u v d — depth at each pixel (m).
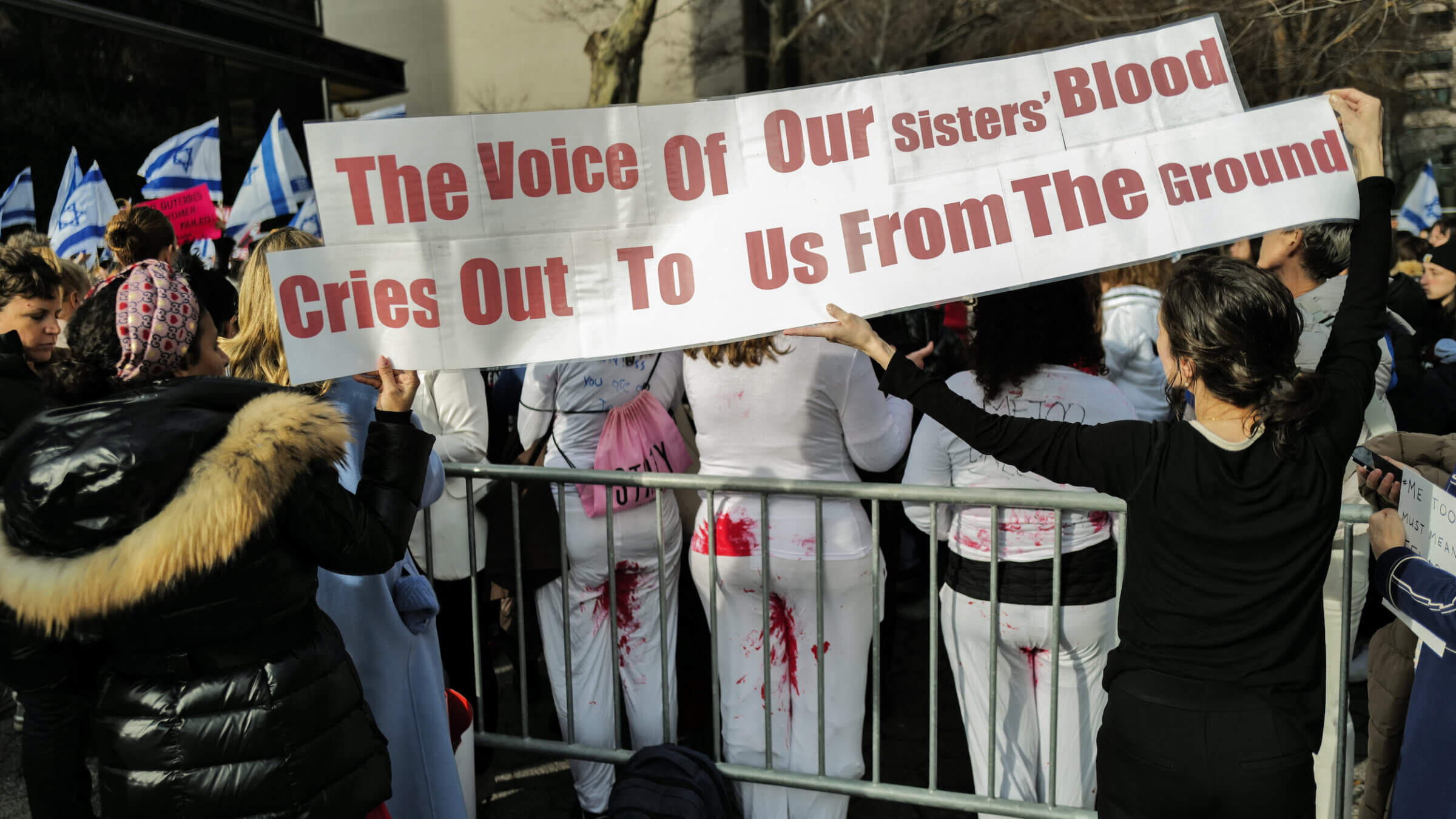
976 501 2.58
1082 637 2.64
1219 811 1.80
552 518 3.10
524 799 3.51
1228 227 2.22
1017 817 2.69
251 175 6.97
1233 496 1.80
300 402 1.76
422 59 24.69
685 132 2.32
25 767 1.82
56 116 8.60
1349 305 2.00
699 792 2.71
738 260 2.32
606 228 2.33
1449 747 2.05
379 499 1.97
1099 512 2.60
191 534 1.60
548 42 24.06
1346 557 2.44
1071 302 2.58
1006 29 15.56
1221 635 1.80
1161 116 2.26
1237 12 10.16
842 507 2.79
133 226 3.22
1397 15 10.00
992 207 2.28
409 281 2.29
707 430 2.86
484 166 2.30
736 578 2.85
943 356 5.20
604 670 3.16
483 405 3.09
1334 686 2.74
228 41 10.36
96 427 1.64
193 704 1.73
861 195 2.29
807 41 19.64
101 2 8.93
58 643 1.74
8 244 3.30
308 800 1.81
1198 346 1.81
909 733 3.97
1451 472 2.42
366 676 2.34
